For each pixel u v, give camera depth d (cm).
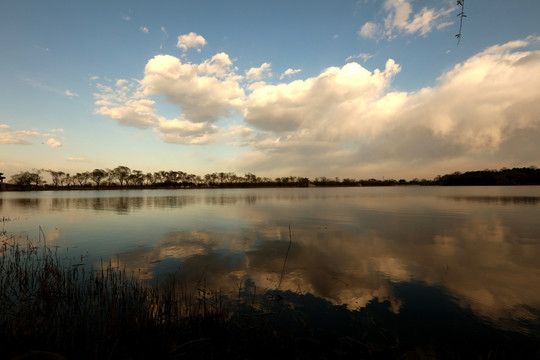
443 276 866
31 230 1758
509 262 1012
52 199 5212
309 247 1259
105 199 5200
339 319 587
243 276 870
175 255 1130
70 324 538
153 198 5566
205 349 469
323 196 6084
